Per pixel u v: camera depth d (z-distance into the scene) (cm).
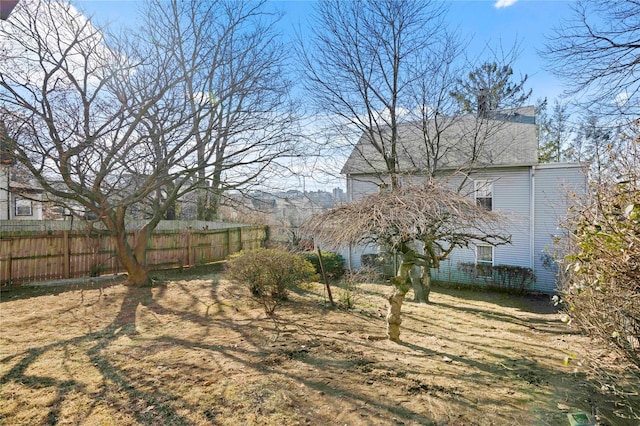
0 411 328
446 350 532
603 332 371
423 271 969
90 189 838
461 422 321
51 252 1034
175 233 1355
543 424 319
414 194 502
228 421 317
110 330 595
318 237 575
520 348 552
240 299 835
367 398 363
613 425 319
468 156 1025
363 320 691
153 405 343
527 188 1191
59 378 401
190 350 498
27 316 675
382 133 1051
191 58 850
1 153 675
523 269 1141
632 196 310
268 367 439
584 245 326
